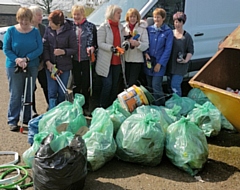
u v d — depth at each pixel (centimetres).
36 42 519
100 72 578
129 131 436
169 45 573
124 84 611
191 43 589
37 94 744
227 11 759
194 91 634
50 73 548
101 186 389
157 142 427
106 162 432
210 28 723
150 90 605
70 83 669
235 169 435
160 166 439
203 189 389
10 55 510
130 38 566
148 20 619
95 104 646
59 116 468
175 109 514
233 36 455
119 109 485
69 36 544
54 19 531
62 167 342
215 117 519
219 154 474
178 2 670
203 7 710
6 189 380
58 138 375
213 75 462
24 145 490
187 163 417
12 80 526
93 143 420
